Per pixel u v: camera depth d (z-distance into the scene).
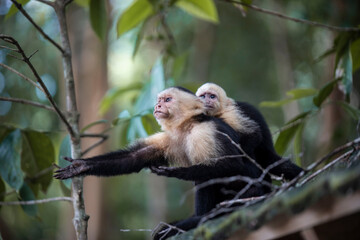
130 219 25.45
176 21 22.09
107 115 20.27
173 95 8.80
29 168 10.08
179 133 8.69
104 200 20.73
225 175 7.56
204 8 12.76
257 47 22.62
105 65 20.39
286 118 21.44
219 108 9.55
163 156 8.77
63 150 8.62
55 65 20.73
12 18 18.61
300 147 10.09
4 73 18.16
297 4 17.91
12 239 17.86
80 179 7.93
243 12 10.59
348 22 14.73
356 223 4.68
